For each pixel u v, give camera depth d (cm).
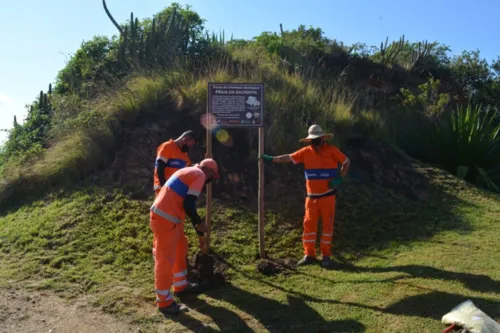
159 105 1003
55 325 488
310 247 662
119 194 811
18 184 868
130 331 476
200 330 474
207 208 665
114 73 1250
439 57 1819
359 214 820
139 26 1417
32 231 721
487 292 524
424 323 468
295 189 858
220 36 1547
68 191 834
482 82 1711
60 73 1379
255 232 741
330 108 1069
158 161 596
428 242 722
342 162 665
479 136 1102
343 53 1627
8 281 592
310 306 522
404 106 1300
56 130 1022
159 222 509
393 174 968
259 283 595
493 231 770
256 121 673
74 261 646
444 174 1016
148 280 600
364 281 577
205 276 587
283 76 1167
